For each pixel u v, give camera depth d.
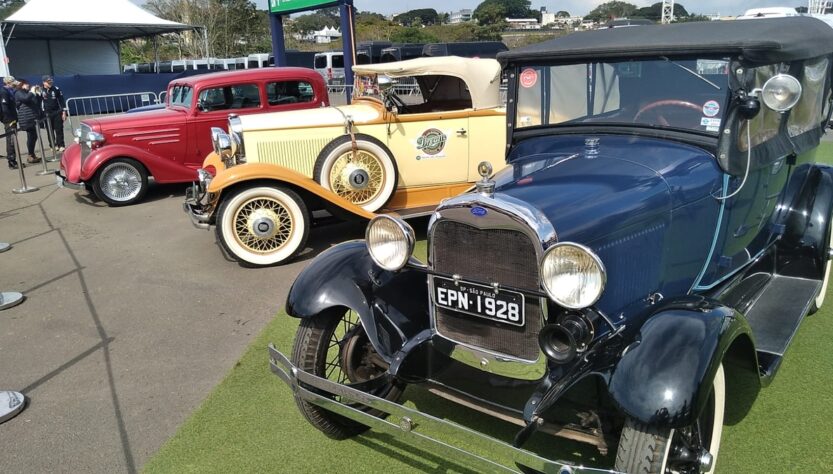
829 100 4.11
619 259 2.65
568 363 2.41
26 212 8.49
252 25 46.09
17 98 11.88
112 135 8.63
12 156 11.84
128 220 7.96
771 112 3.30
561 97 3.36
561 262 2.23
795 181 4.06
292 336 4.38
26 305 5.11
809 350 3.80
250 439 3.18
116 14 22.66
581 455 2.90
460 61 6.50
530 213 2.39
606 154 3.08
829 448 2.89
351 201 6.34
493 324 2.59
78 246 6.81
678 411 2.06
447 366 2.78
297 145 6.50
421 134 6.57
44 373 3.95
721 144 2.94
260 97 9.21
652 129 3.10
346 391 2.58
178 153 9.00
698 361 2.15
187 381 3.80
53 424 3.38
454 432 2.30
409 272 3.05
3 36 21.41
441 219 2.62
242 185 5.74
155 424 3.35
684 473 2.31
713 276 3.36
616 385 2.20
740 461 2.82
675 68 2.99
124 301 5.14
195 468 2.96
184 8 41.75
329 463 2.96
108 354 4.19
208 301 5.10
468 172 6.85
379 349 2.78
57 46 27.44
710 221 3.07
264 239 5.83
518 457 2.15
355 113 6.61
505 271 2.50
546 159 3.17
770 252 4.00
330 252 3.16
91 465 3.02
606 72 3.18
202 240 6.92
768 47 2.79
